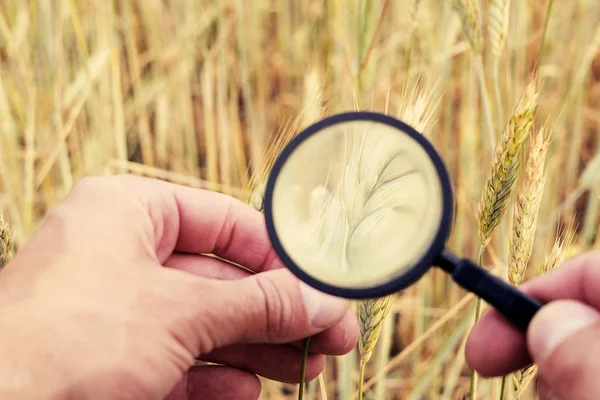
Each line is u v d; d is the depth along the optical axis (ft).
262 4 2.80
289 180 1.31
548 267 1.53
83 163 2.31
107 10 2.19
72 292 1.34
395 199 1.29
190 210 1.58
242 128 2.78
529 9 2.46
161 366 1.33
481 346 1.41
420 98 1.51
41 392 1.28
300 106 2.55
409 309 2.12
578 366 1.22
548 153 2.07
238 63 2.66
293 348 1.62
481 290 1.27
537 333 1.26
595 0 2.36
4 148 2.01
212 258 1.64
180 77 2.50
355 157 1.32
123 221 1.42
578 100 2.28
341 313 1.46
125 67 2.84
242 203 1.63
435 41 2.31
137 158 2.78
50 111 2.26
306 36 2.71
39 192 2.29
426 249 1.25
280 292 1.41
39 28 2.18
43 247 1.38
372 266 1.27
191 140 2.50
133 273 1.37
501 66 2.08
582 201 2.49
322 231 1.30
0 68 2.27
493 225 1.48
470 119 2.08
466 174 2.06
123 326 1.32
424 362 2.04
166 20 2.83
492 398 1.82
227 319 1.38
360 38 1.81
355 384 1.96
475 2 1.64
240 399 1.65
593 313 1.26
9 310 1.32
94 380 1.30
